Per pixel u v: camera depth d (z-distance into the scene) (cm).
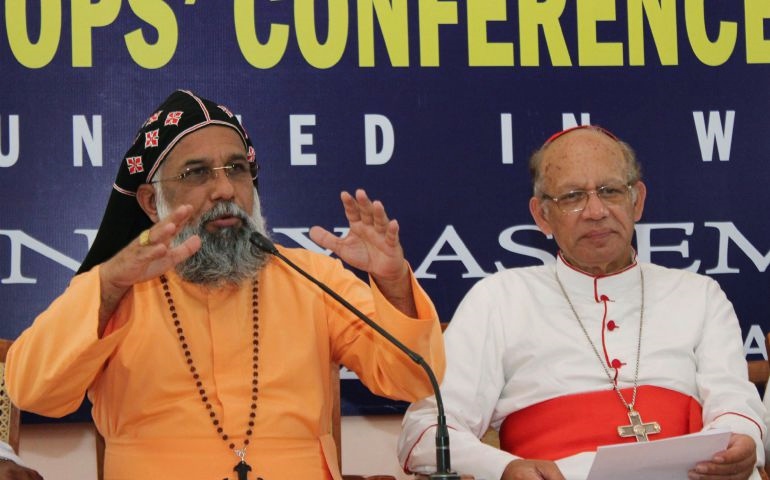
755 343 445
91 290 284
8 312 417
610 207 361
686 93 450
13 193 420
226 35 435
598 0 450
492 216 439
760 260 447
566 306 374
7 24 425
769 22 456
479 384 364
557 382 360
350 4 440
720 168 449
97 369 293
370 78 438
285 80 436
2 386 364
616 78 448
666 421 349
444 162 439
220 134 319
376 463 440
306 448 311
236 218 312
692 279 382
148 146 320
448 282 436
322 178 434
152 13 432
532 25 446
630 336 366
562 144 372
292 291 326
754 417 344
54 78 426
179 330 311
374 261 285
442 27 443
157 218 326
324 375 326
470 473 330
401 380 309
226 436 302
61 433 426
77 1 429
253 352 313
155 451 302
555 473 315
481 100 442
